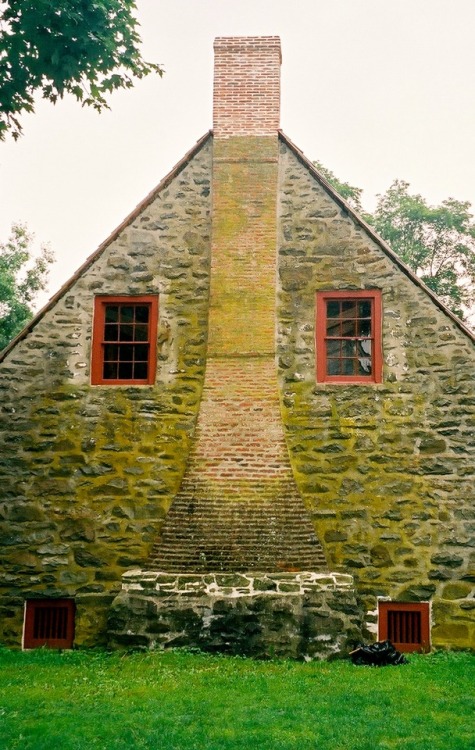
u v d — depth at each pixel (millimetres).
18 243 26594
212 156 12398
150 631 9898
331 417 11539
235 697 7777
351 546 11148
